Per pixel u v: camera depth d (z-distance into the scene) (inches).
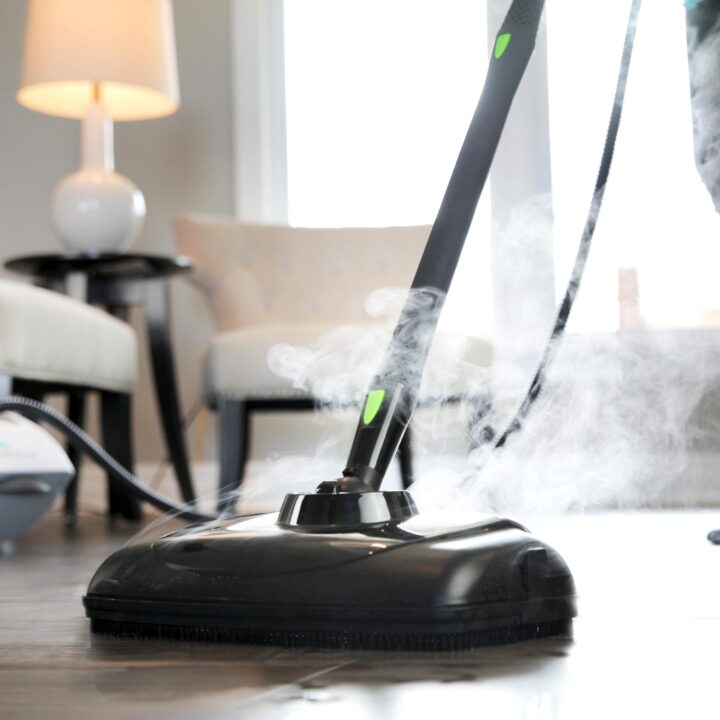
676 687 22.2
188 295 140.9
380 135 146.1
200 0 143.3
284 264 126.3
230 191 142.6
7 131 144.4
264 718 19.6
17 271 111.2
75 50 111.6
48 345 84.3
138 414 140.0
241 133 141.9
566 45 132.9
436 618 25.8
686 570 47.1
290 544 27.6
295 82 146.3
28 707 20.9
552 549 29.5
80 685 23.0
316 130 146.5
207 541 28.7
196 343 140.6
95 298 111.0
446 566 26.3
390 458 30.1
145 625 29.0
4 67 144.9
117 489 109.1
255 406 110.2
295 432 137.0
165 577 28.5
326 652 26.1
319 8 145.9
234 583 27.3
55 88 121.8
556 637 28.7
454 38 145.1
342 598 26.2
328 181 146.6
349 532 27.8
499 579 27.0
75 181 115.4
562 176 133.6
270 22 145.5
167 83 116.7
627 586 41.1
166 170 143.1
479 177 31.8
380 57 145.9
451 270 31.1
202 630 28.0
